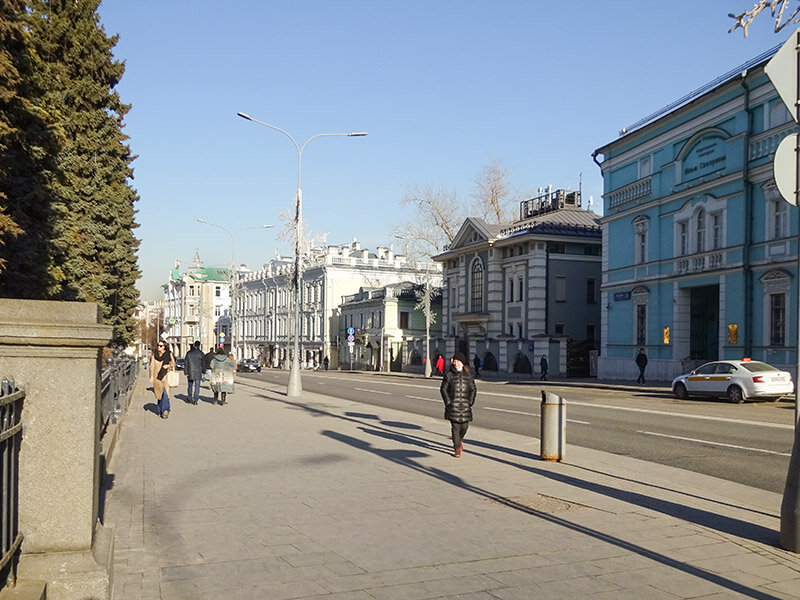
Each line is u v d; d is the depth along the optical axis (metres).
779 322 28.30
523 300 50.72
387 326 69.38
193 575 5.22
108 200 24.91
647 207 37.28
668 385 32.94
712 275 31.86
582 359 47.81
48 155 15.84
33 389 4.23
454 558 5.77
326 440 13.08
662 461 11.42
